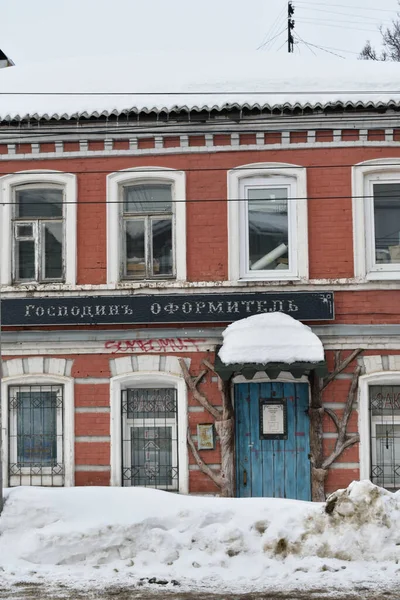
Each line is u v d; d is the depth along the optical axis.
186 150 14.60
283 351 13.48
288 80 15.05
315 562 10.36
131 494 11.56
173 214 14.71
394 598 9.23
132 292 14.47
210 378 14.28
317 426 14.05
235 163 14.58
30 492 11.45
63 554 10.58
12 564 10.45
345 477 14.03
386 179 14.51
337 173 14.47
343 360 14.16
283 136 14.51
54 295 14.56
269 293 14.23
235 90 14.95
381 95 14.41
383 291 14.25
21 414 14.67
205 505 11.27
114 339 14.44
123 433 14.52
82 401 14.45
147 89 15.12
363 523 10.63
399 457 14.22
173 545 10.62
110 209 14.66
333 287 14.28
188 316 14.29
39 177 14.77
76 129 14.71
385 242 14.48
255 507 11.18
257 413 14.37
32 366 14.52
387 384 14.28
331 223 14.42
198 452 14.21
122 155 14.68
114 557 10.59
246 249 14.56
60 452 14.54
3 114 14.61
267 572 10.22
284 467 14.26
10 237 14.88
